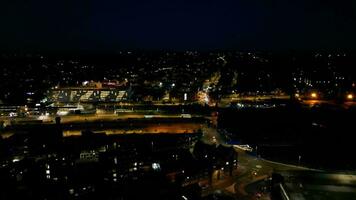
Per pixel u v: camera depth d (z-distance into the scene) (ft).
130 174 480.23
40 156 536.83
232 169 518.78
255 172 520.83
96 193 426.51
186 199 417.08
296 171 507.30
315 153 592.60
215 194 446.19
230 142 650.43
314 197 428.15
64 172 471.62
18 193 418.92
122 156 510.99
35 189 428.56
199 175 487.61
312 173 497.46
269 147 620.49
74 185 434.71
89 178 456.86
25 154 545.03
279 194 451.94
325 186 456.86
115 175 472.85
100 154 526.98
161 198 415.23
